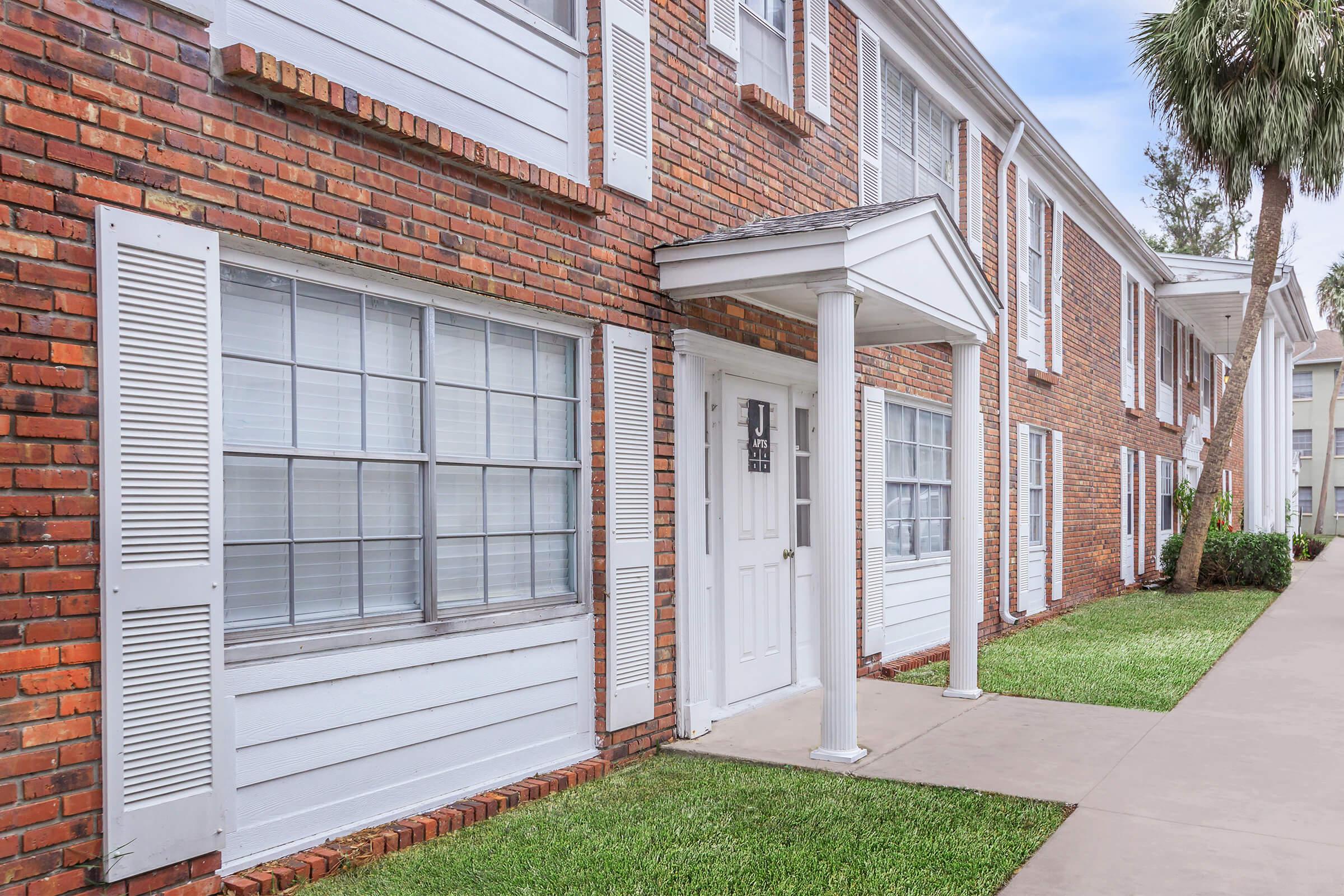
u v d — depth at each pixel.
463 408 4.96
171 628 3.51
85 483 3.30
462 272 4.76
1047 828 4.65
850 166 8.51
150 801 3.44
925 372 10.11
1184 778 5.46
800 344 7.64
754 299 6.87
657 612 6.08
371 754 4.40
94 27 3.35
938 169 10.75
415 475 4.71
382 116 4.24
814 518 8.24
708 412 6.94
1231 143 14.83
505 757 5.10
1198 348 26.09
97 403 3.34
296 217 3.99
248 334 3.98
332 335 4.32
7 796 3.08
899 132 9.84
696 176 6.53
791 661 7.86
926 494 10.52
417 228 4.54
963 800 5.05
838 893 3.87
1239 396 16.34
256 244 3.88
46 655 3.19
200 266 3.63
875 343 7.79
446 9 4.83
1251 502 20.97
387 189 4.40
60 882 3.21
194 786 3.57
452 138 4.58
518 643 5.16
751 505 7.37
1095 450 16.05
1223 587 17.44
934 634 10.50
